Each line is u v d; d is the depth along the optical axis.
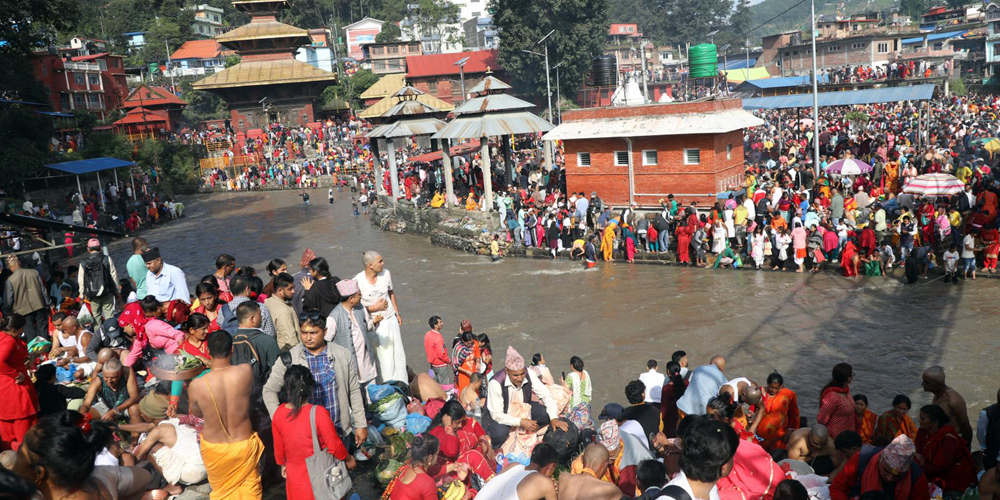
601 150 31.56
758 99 40.38
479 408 8.84
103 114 71.62
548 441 7.80
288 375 5.88
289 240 38.28
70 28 37.75
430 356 13.44
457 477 7.00
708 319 19.52
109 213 43.47
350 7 131.25
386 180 46.12
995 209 20.62
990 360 15.03
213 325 8.81
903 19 96.19
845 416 9.06
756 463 6.38
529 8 68.06
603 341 18.56
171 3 109.94
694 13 150.25
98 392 8.45
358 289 8.06
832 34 86.00
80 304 13.48
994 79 75.81
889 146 34.81
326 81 78.62
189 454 7.09
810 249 23.08
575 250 27.69
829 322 18.36
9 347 7.07
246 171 65.19
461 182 39.47
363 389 8.26
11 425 7.00
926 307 18.72
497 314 21.83
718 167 29.00
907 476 6.16
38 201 40.34
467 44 132.50
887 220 23.97
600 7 68.88
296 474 5.93
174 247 38.22
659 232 26.64
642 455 7.55
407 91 40.06
